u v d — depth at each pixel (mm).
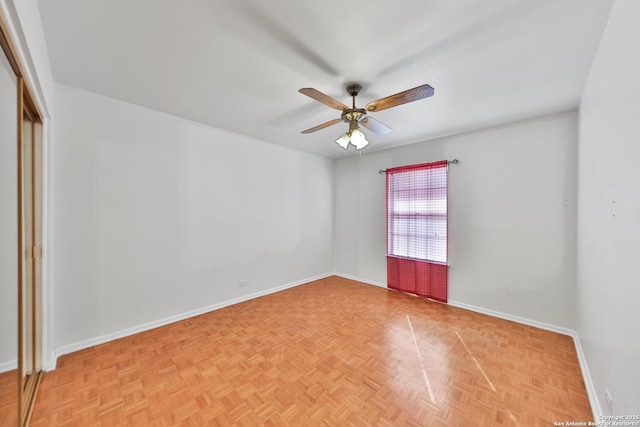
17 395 1482
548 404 1747
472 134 3420
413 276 3977
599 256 1704
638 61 1081
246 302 3688
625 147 1238
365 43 1715
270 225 4078
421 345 2514
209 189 3334
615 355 1340
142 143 2771
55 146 2271
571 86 2240
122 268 2662
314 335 2717
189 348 2451
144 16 1491
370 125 2430
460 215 3527
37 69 1507
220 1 1383
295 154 4453
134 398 1798
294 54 1839
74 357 2279
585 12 1436
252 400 1788
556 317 2832
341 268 5094
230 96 2492
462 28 1568
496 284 3230
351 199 4895
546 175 2898
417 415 1657
